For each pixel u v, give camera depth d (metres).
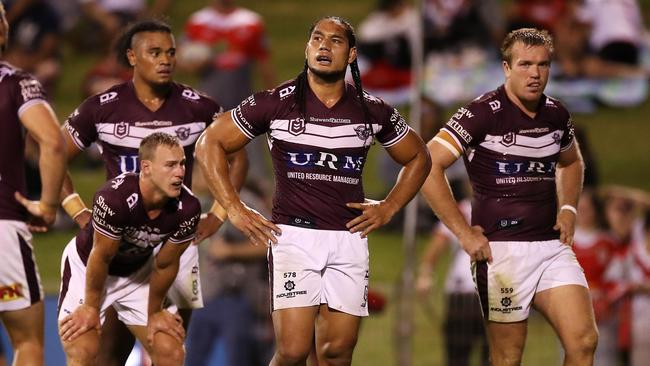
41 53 56.31
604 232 33.59
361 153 21.16
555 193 22.98
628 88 56.03
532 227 22.69
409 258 33.25
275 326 21.22
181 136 23.28
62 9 57.16
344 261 21.06
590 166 37.09
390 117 21.27
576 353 22.08
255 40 47.00
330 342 21.36
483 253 22.53
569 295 22.33
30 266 22.06
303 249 21.00
